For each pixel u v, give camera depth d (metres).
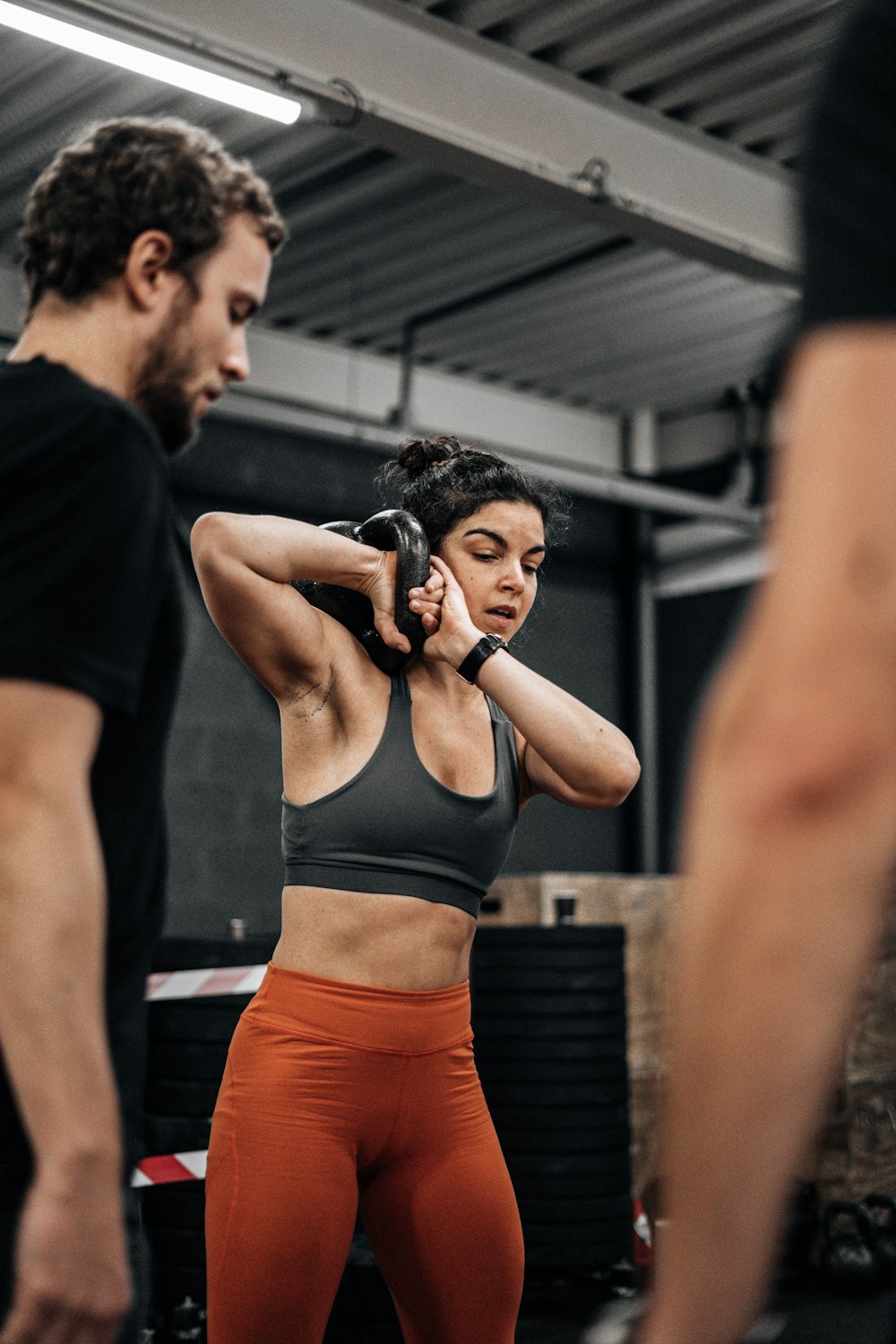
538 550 1.87
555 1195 3.92
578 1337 3.62
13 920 0.87
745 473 8.27
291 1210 1.59
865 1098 4.54
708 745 0.49
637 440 8.72
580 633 8.28
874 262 0.52
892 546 0.46
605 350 7.78
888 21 0.55
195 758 6.59
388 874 1.69
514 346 7.74
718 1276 0.47
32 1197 0.87
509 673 1.74
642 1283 3.89
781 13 4.61
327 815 1.70
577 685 8.20
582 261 6.60
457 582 1.82
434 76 4.41
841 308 0.52
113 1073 1.02
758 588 0.50
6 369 1.03
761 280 5.47
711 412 8.62
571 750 1.73
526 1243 3.91
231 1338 1.60
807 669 0.45
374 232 6.43
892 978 4.62
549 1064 3.98
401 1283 1.73
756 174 5.29
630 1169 4.07
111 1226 0.88
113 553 0.94
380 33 4.28
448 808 1.72
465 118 4.48
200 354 1.10
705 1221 0.46
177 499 6.72
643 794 8.23
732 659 0.50
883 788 0.45
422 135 4.35
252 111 4.02
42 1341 0.86
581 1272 4.02
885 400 0.48
